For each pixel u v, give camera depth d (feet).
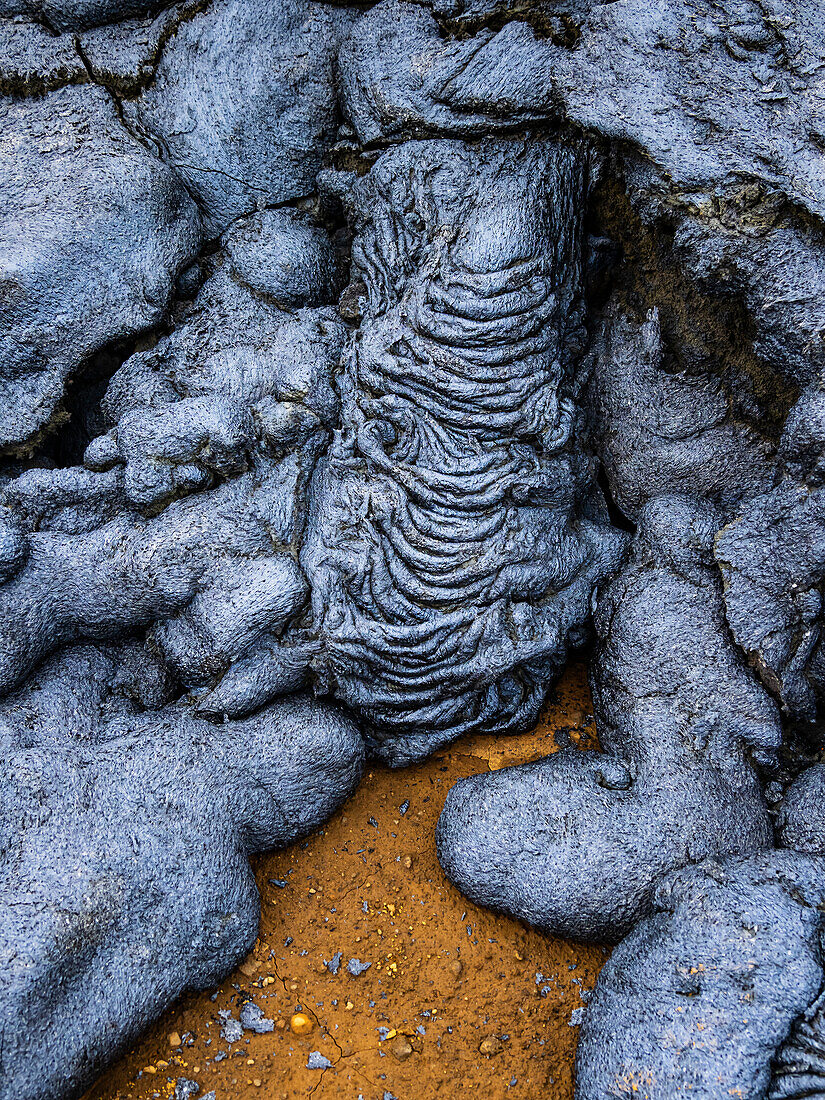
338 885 3.90
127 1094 3.45
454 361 3.97
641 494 4.28
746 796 3.77
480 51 4.07
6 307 4.03
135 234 4.19
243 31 4.27
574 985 3.67
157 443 3.96
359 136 4.29
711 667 3.87
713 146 3.80
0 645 3.85
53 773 3.66
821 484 3.77
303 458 4.09
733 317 3.98
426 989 3.66
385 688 4.02
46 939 3.34
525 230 4.02
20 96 4.37
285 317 4.32
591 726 4.27
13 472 4.25
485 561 3.97
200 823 3.70
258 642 3.98
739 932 3.35
